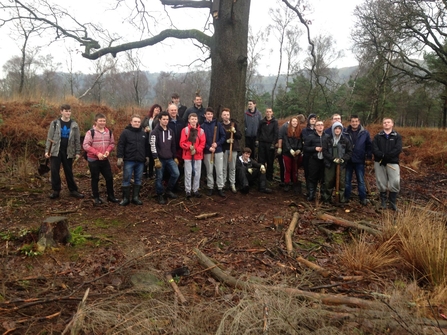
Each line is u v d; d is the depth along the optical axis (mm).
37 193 6879
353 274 4027
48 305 3105
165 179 7098
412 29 18047
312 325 2854
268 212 6305
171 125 6953
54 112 11297
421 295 3348
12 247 4391
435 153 12805
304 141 7305
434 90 25250
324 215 5793
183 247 4676
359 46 20266
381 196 6973
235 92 7703
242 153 7723
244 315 2762
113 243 4703
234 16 7461
